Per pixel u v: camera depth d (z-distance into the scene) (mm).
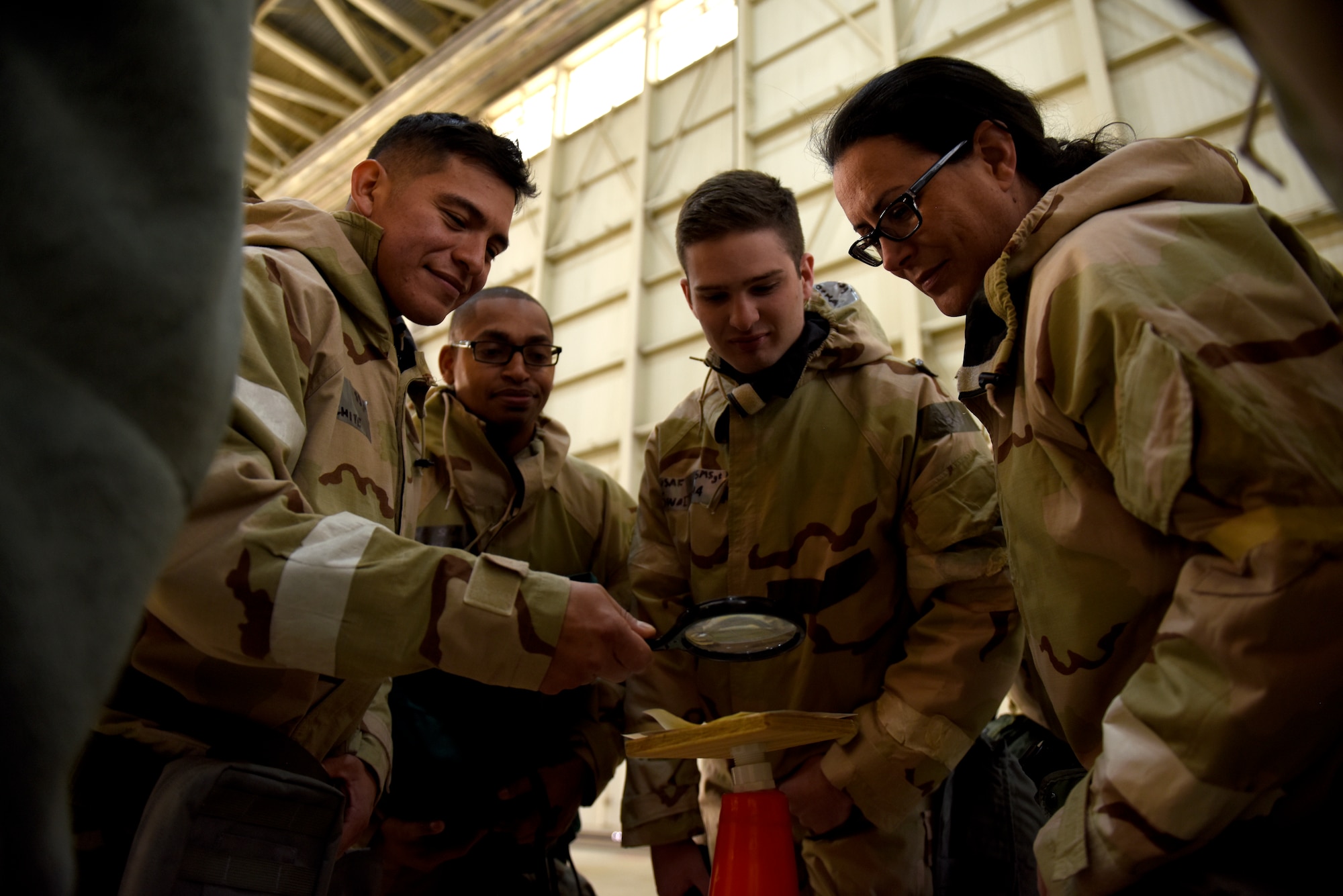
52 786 187
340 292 953
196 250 254
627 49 7277
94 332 221
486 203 1107
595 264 6758
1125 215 621
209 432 261
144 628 720
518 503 1646
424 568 683
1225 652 474
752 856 739
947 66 865
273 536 651
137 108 244
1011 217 846
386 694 1078
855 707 1180
